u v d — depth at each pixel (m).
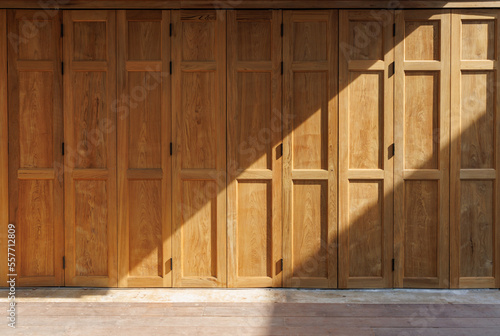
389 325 3.31
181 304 3.69
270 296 3.86
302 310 3.57
